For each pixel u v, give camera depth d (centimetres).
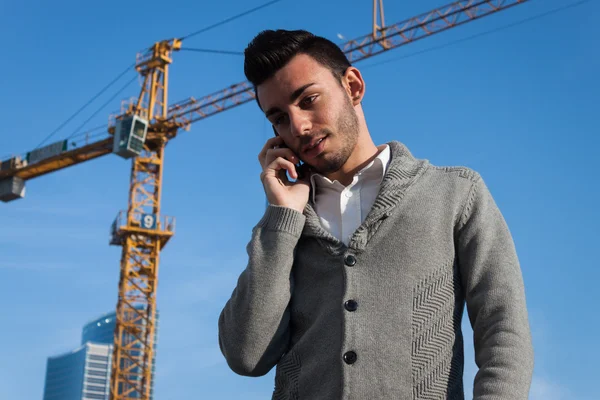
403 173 334
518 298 309
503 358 293
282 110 343
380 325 307
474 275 317
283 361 329
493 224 326
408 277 312
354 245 320
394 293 310
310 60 339
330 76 343
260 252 334
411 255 315
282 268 330
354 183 344
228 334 335
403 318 307
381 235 320
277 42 340
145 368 5497
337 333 313
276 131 377
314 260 333
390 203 323
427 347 305
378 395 298
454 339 315
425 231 319
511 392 285
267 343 328
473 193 330
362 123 356
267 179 351
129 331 5575
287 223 336
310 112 338
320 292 327
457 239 326
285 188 351
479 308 311
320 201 351
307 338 321
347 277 317
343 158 343
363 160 350
